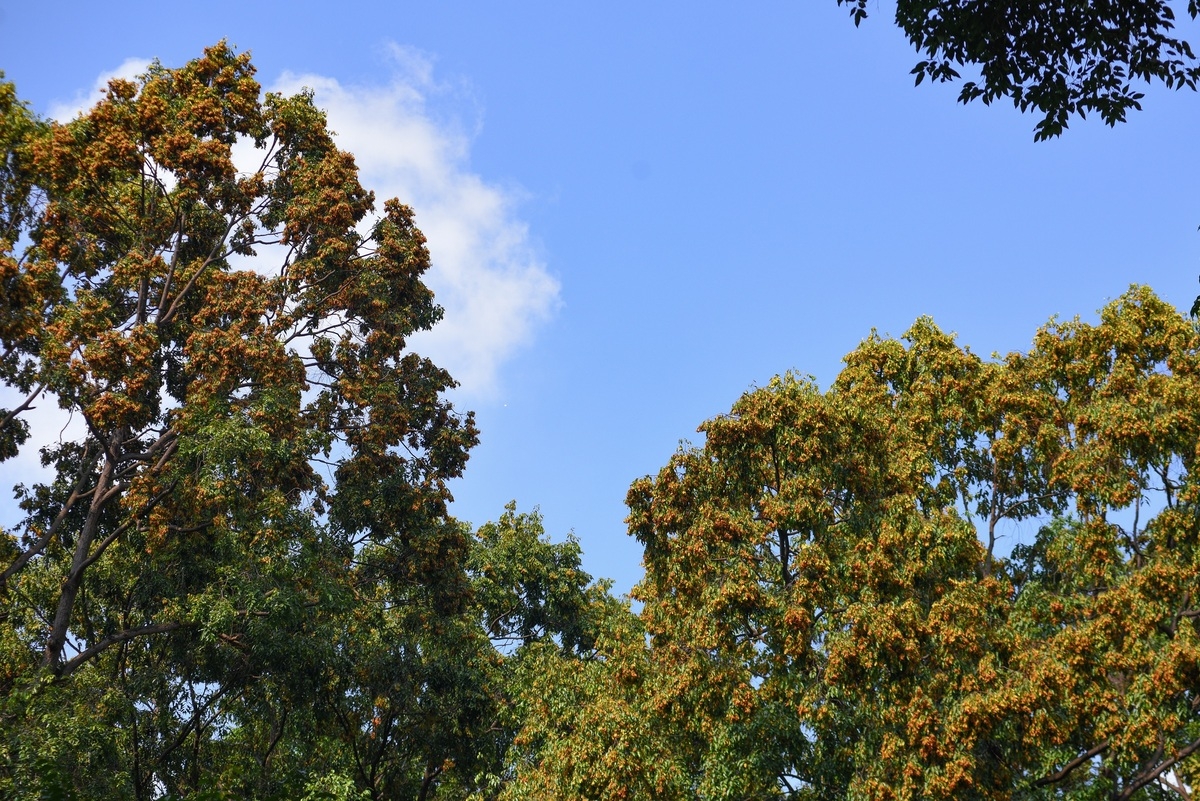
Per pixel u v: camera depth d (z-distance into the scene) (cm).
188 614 2530
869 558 2023
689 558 2088
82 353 2353
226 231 2905
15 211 2359
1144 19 1419
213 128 2759
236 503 2612
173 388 2917
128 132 2656
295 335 2934
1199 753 1859
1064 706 1892
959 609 1955
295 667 2638
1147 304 2295
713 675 1998
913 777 1827
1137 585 1912
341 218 2869
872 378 2570
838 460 2156
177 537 2723
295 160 3009
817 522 2059
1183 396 2028
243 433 2447
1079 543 2066
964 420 2436
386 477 3005
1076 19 1435
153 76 2827
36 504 2833
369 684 2988
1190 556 1975
